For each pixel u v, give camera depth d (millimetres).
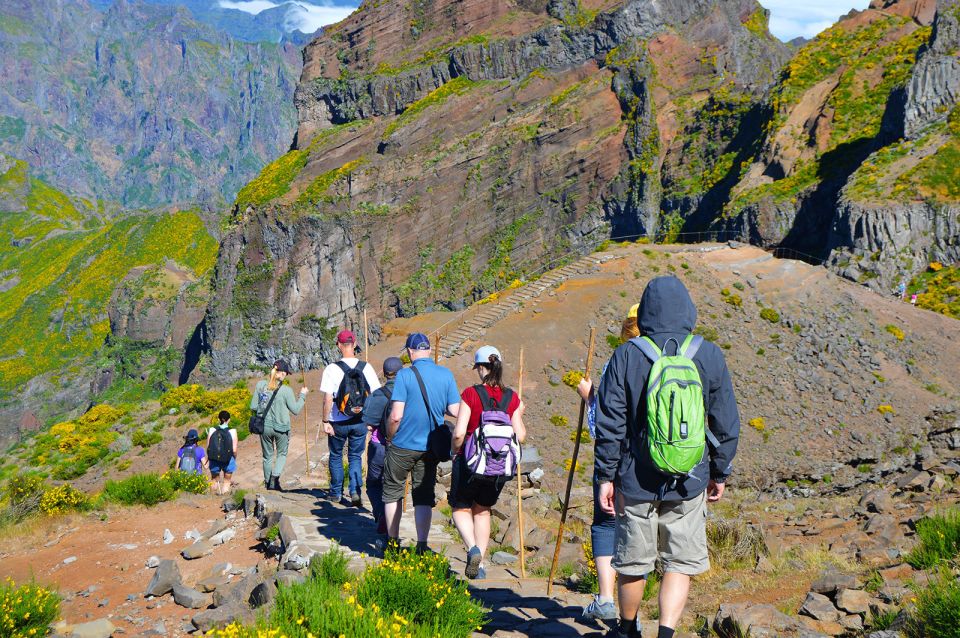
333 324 160000
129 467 44469
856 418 52312
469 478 6949
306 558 7160
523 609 6770
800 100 130375
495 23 179375
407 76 178875
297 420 35250
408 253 156625
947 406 54688
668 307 4438
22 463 64812
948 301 78062
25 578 8719
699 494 4367
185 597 7246
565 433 42562
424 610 5719
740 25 171125
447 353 51250
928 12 138500
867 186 96375
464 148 159125
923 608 5363
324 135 182375
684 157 145125
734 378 55219
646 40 158125
